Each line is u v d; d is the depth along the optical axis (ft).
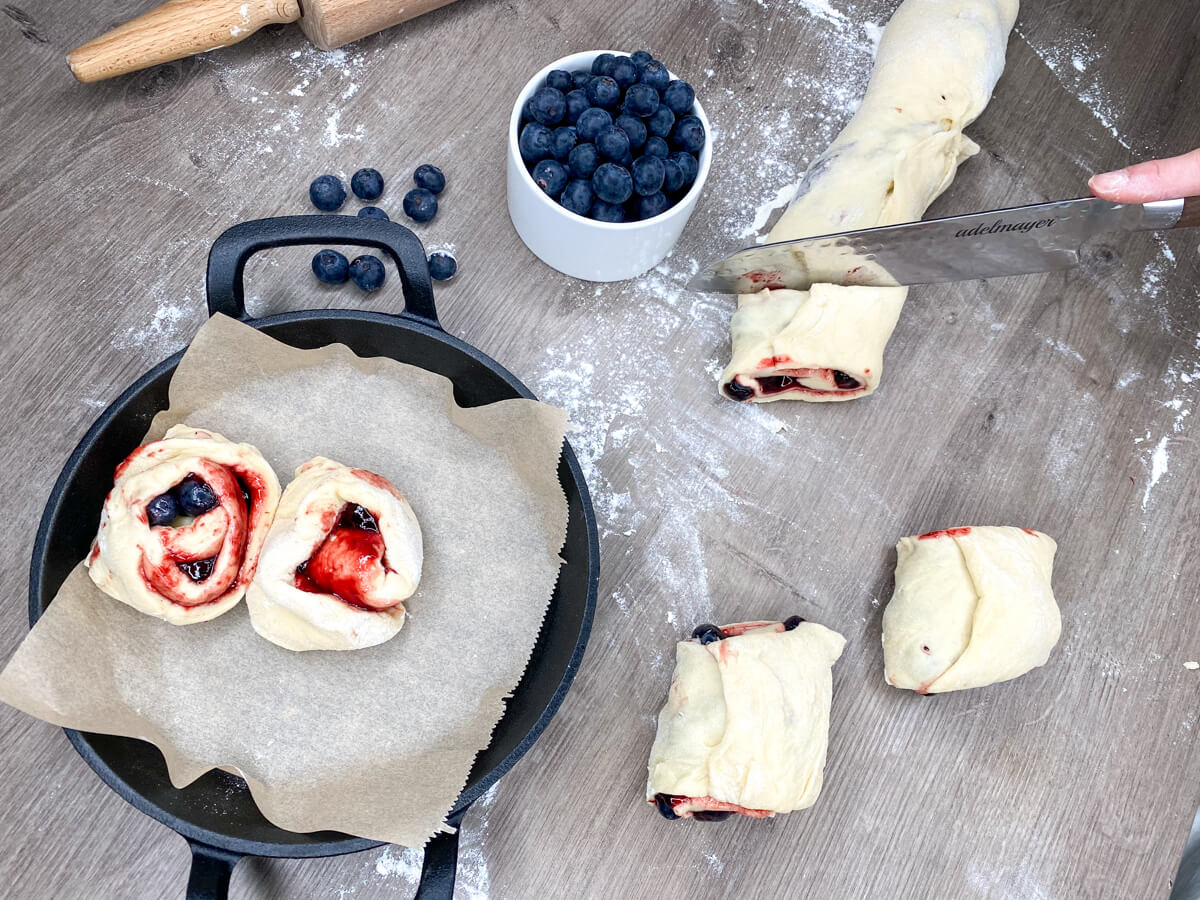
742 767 1.32
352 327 1.38
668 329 1.61
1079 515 1.61
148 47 1.53
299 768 1.25
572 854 1.40
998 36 1.66
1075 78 1.79
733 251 1.65
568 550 1.37
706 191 1.67
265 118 1.62
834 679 1.51
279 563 1.27
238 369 1.36
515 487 1.38
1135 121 1.79
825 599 1.54
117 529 1.23
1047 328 1.67
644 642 1.49
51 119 1.57
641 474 1.55
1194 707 1.55
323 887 1.36
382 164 1.63
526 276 1.61
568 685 1.25
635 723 1.45
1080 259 1.70
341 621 1.26
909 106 1.58
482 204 1.63
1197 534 1.61
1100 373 1.66
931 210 1.72
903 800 1.47
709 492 1.55
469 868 1.38
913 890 1.44
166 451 1.28
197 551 1.25
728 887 1.41
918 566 1.48
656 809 1.42
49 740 1.34
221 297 1.31
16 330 1.48
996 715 1.52
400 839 1.19
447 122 1.66
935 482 1.59
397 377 1.40
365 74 1.66
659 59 1.74
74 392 1.48
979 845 1.47
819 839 1.44
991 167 1.74
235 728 1.26
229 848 1.15
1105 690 1.54
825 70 1.75
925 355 1.65
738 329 1.54
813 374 1.52
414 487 1.38
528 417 1.36
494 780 1.22
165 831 1.34
